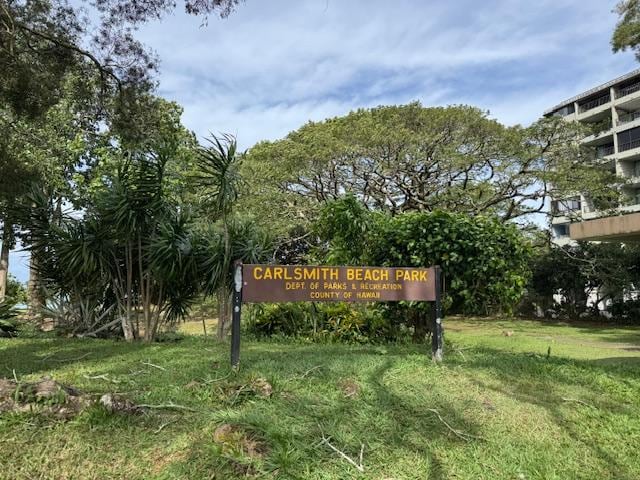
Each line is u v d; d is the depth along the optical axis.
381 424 3.41
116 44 9.88
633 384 4.62
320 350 6.14
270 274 4.81
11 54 8.71
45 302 8.80
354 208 7.46
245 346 6.78
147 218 7.47
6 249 16.52
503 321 18.94
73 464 2.81
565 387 4.45
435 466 2.98
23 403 3.24
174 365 4.87
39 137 13.93
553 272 20.83
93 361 5.26
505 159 18.67
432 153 19.19
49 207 8.05
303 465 2.82
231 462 2.81
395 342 7.70
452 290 6.88
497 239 6.89
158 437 3.09
